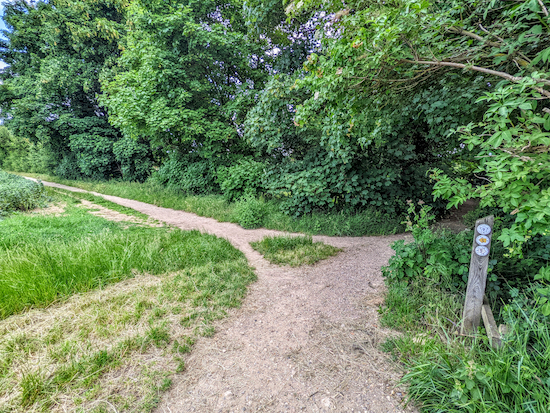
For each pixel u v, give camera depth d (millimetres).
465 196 2045
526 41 1903
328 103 3232
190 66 10797
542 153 1553
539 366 1812
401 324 2814
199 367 2375
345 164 7066
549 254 2912
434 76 2820
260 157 11312
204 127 10641
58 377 2113
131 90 9945
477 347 2162
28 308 3150
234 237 6555
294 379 2238
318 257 5027
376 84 2637
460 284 3123
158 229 6816
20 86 16328
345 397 2047
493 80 2703
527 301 2412
